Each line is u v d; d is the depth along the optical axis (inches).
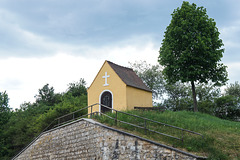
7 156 1397.6
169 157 486.3
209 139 546.6
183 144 522.6
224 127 700.7
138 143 533.0
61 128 750.5
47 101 2240.4
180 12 1055.0
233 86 1738.4
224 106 1317.7
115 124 626.5
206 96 1646.2
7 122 1536.7
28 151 863.1
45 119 1146.0
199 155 483.5
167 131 594.9
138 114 722.8
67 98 1961.1
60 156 721.6
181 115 826.2
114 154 569.6
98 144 612.1
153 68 1705.2
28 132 1397.6
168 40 1055.6
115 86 886.4
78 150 667.4
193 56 983.0
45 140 799.7
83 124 674.8
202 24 1018.1
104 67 933.8
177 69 1029.8
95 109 913.5
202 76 1027.3
